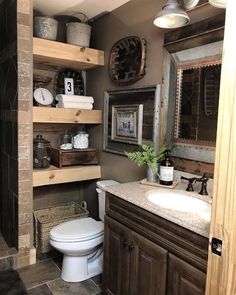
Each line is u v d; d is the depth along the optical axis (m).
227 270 0.75
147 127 2.16
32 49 2.20
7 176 2.52
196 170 1.76
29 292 1.95
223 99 0.75
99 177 2.80
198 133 1.74
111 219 1.76
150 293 1.44
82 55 2.55
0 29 2.56
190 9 1.65
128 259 1.60
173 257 1.30
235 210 0.73
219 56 1.58
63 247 1.95
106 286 1.83
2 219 2.75
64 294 1.94
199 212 1.47
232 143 0.73
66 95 2.61
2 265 2.20
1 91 2.63
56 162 2.68
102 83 2.74
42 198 2.91
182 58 1.83
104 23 2.65
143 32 2.17
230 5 0.73
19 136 2.18
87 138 2.84
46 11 2.57
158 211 1.37
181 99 1.85
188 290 1.22
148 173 1.92
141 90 2.21
